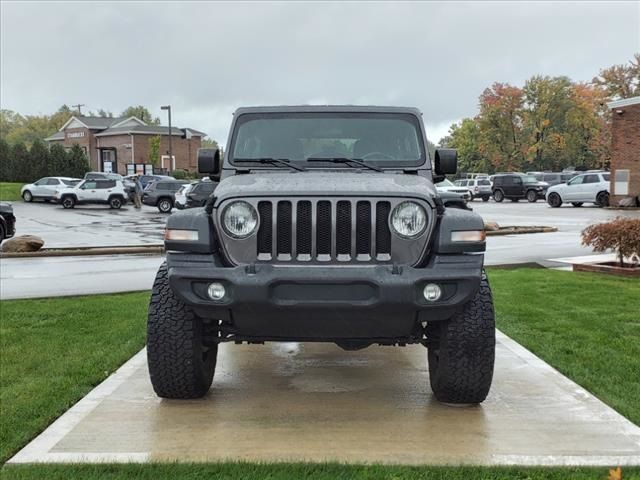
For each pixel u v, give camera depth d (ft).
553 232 68.28
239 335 14.85
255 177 15.67
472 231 13.32
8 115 497.87
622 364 18.43
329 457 12.37
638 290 30.48
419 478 11.43
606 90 278.67
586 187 116.67
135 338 21.91
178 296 13.57
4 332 23.03
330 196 13.29
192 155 244.63
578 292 30.01
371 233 13.25
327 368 18.78
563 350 19.97
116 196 130.52
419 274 13.04
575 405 15.24
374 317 13.32
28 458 12.23
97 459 12.20
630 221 36.52
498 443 13.02
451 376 14.62
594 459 12.23
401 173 17.10
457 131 351.46
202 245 13.38
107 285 36.52
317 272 13.00
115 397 15.85
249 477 11.46
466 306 14.40
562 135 280.51
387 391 16.56
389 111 18.10
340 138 17.78
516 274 36.40
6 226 59.93
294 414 14.79
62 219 100.53
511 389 16.43
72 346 20.93
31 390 16.26
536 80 281.33
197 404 15.46
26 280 38.88
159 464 11.96
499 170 296.30
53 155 196.24
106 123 254.27
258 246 13.38
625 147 111.75
